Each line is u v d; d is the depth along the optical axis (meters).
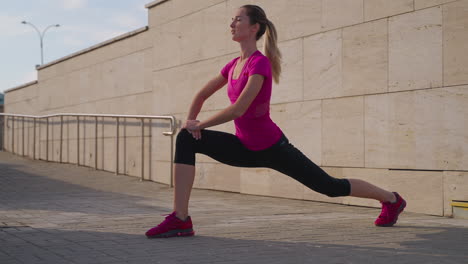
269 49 4.17
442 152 5.98
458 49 5.84
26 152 16.22
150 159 10.65
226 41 8.98
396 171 6.46
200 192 8.96
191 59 9.75
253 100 3.95
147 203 6.97
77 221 5.22
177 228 4.29
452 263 3.34
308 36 7.61
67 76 14.16
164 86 10.43
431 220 5.55
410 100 6.32
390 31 6.55
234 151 4.14
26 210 6.10
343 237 4.34
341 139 7.13
